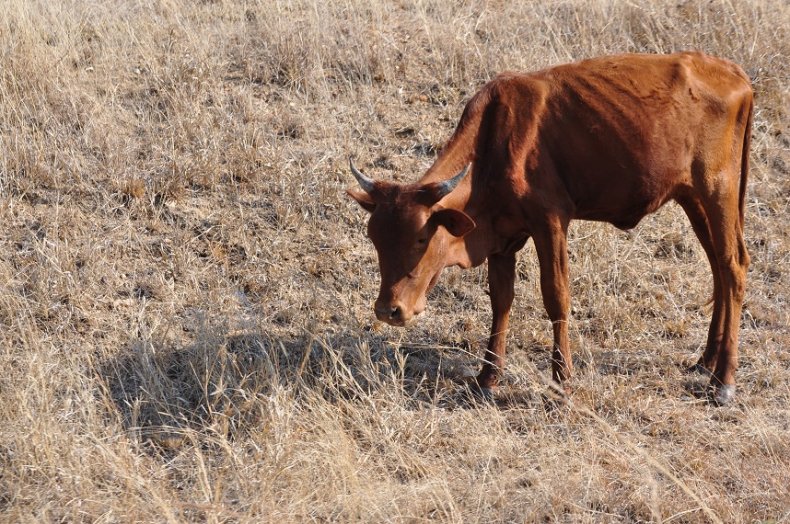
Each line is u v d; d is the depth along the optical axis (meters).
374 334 13.33
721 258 12.55
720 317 12.76
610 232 15.02
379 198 11.02
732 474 10.72
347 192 11.37
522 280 14.34
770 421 11.74
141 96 17.09
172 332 12.97
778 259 15.02
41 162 15.27
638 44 19.09
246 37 18.75
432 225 11.00
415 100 17.42
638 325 13.51
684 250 15.22
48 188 15.08
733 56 18.62
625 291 14.23
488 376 12.38
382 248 10.97
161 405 11.52
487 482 10.42
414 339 13.36
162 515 9.75
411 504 9.89
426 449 11.06
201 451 10.97
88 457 10.45
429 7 20.33
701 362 12.81
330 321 13.55
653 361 12.96
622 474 10.58
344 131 16.59
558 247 11.80
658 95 12.05
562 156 11.80
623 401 11.89
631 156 11.89
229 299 13.66
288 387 11.59
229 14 19.78
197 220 14.87
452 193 11.38
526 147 11.61
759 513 10.15
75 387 11.61
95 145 15.83
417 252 10.95
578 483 10.36
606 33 18.98
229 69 18.02
